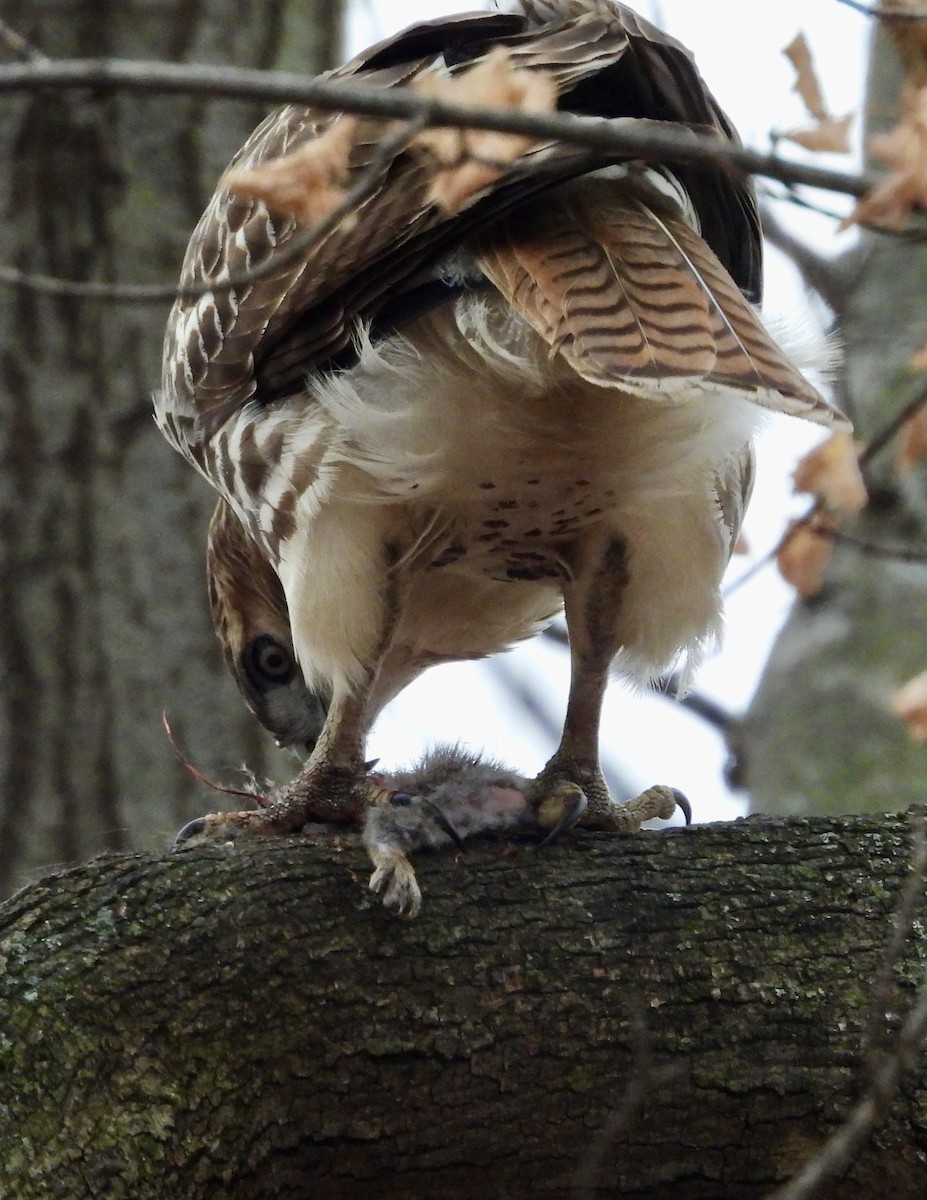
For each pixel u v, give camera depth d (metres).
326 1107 8.73
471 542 10.84
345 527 10.28
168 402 11.33
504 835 9.60
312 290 9.59
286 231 10.07
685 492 10.43
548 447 9.98
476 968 8.95
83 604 14.05
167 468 14.35
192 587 14.29
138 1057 8.59
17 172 14.13
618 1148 8.82
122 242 14.26
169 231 14.32
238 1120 8.62
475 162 8.16
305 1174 8.74
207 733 14.11
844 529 15.81
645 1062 8.35
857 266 15.65
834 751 15.53
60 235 14.18
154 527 14.28
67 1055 8.52
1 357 14.13
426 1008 8.86
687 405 9.82
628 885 9.22
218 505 12.96
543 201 9.36
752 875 9.25
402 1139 8.77
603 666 10.95
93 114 14.19
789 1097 8.82
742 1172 8.86
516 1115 8.81
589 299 8.91
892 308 15.55
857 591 15.98
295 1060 8.75
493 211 8.98
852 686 15.68
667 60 9.58
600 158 8.65
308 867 9.15
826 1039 8.88
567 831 9.59
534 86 8.07
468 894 9.16
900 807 15.12
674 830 9.53
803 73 8.55
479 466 10.10
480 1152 8.81
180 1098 8.55
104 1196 8.28
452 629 12.19
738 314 8.95
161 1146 8.44
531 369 9.43
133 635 14.09
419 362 9.70
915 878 8.31
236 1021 8.75
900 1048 7.51
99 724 13.95
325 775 10.55
